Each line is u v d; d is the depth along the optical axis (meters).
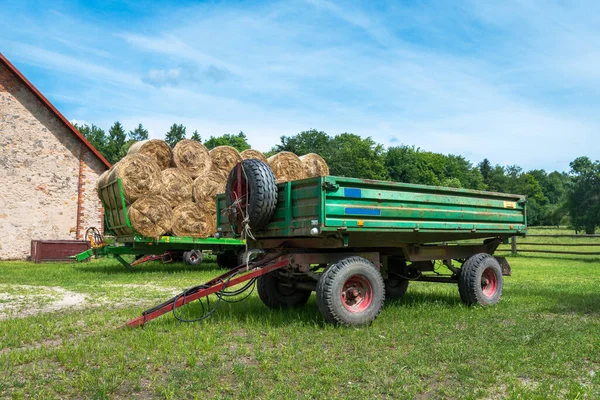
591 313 7.20
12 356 4.90
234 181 6.76
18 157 19.16
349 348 5.23
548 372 4.46
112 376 4.31
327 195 5.92
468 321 6.48
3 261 18.61
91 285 10.84
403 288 8.59
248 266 6.70
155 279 12.03
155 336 5.61
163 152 14.78
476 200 7.86
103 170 20.70
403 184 6.70
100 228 20.48
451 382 4.24
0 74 19.02
